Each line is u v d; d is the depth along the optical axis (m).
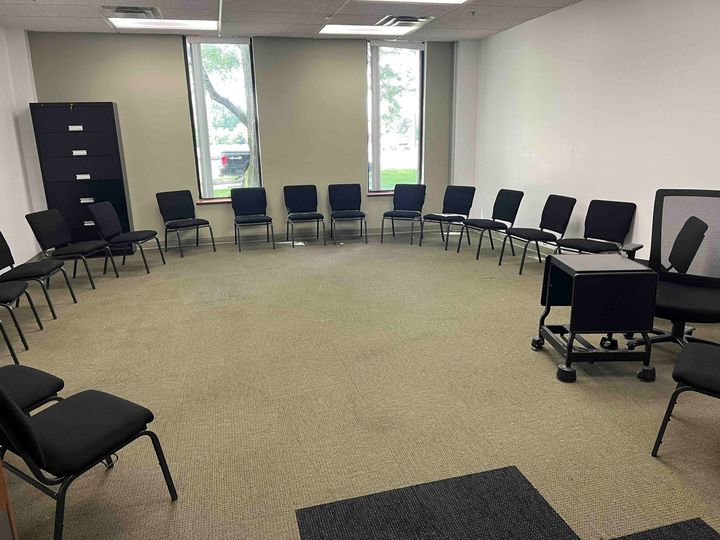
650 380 2.93
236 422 2.60
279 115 6.87
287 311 4.25
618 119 4.80
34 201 6.13
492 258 6.03
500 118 6.81
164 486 2.13
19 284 3.61
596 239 4.97
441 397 2.81
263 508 1.99
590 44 5.07
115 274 5.49
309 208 7.02
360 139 7.23
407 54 7.24
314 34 6.45
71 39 6.09
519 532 1.85
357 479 2.15
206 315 4.19
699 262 3.05
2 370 2.23
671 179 4.28
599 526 1.87
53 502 2.05
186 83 6.52
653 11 4.32
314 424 2.56
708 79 3.89
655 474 2.14
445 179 7.68
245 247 6.78
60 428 1.77
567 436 2.42
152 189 6.70
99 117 5.96
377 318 4.05
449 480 2.13
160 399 2.84
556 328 3.37
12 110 5.75
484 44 7.04
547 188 5.93
